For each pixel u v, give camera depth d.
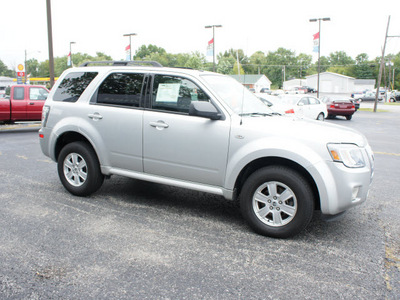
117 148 4.69
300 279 3.05
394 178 6.88
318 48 31.56
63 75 5.34
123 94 4.70
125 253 3.42
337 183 3.61
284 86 95.88
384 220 4.56
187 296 2.76
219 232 4.00
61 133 5.05
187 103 4.29
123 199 5.05
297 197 3.71
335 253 3.56
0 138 11.11
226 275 3.08
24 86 12.91
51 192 5.29
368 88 90.62
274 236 3.86
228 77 4.98
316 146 3.66
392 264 3.37
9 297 2.68
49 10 15.48
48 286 2.84
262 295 2.79
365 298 2.79
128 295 2.75
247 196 3.94
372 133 14.95
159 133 4.36
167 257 3.37
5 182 5.79
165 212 4.59
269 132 3.84
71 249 3.47
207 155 4.11
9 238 3.67
